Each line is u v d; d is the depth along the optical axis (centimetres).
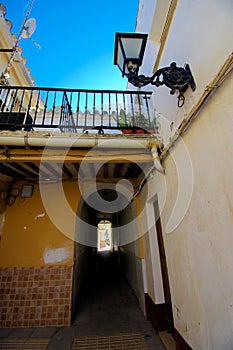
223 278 112
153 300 288
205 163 130
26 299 293
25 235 323
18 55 401
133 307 364
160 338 249
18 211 335
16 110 429
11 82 436
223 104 108
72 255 320
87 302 396
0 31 346
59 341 250
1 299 291
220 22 119
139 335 261
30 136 196
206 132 127
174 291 189
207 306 129
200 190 137
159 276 286
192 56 157
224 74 104
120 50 180
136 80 163
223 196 111
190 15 160
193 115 139
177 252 181
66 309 293
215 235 120
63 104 264
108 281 574
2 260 308
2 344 244
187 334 159
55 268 311
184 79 158
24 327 281
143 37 177
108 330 277
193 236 149
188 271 158
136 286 403
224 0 114
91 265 691
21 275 303
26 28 364
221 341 113
